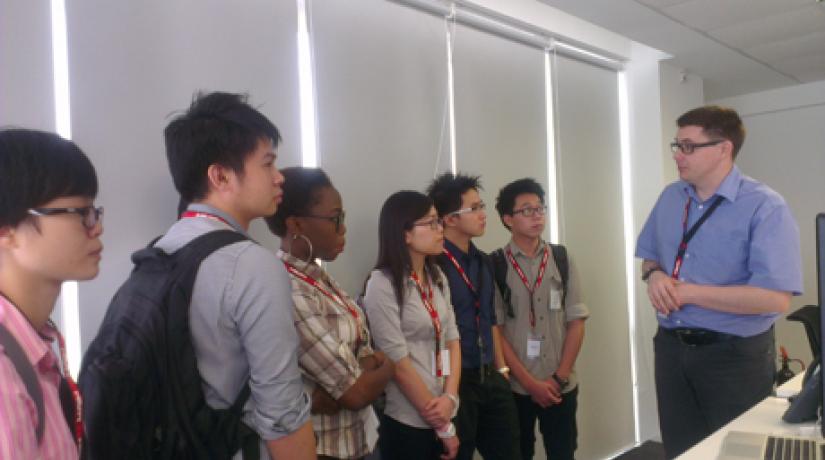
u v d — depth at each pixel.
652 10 3.21
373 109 2.57
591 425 3.69
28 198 0.84
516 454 2.51
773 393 1.94
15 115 1.62
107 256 1.77
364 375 1.71
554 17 3.59
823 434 1.36
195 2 2.01
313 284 1.71
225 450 1.12
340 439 1.68
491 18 3.09
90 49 1.76
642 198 4.16
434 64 2.85
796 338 5.16
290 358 1.14
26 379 0.80
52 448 0.84
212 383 1.12
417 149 2.76
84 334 1.71
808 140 5.10
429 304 2.23
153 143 1.89
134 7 1.86
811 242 5.11
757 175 5.39
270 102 2.22
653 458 3.84
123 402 1.06
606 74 4.03
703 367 2.16
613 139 4.06
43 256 0.86
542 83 3.48
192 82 2.00
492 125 3.15
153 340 1.07
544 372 2.75
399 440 2.13
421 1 2.76
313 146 2.36
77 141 1.72
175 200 1.94
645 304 4.14
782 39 3.74
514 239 2.86
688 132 2.20
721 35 3.64
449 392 2.19
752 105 5.38
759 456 1.28
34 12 1.66
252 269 1.11
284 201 1.77
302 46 2.34
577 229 3.69
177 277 1.11
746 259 2.15
